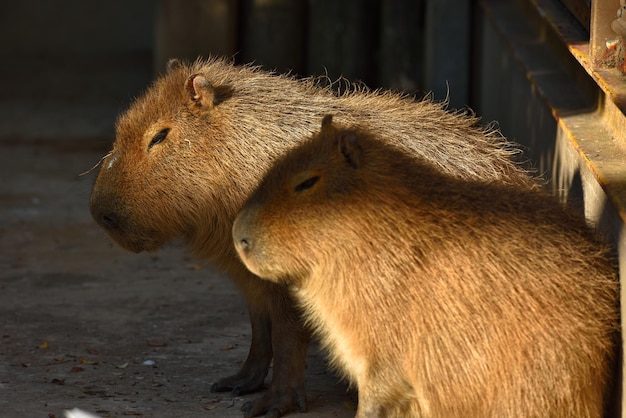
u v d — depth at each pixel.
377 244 5.86
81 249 12.17
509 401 5.74
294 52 18.06
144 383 7.66
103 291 10.40
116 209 7.00
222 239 7.05
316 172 5.93
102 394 7.36
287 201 5.95
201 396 7.39
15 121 20.42
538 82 9.19
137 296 10.21
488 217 5.88
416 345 5.85
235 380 7.53
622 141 6.90
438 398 5.88
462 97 15.82
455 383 5.82
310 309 6.41
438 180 6.04
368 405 6.01
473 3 15.67
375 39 17.78
